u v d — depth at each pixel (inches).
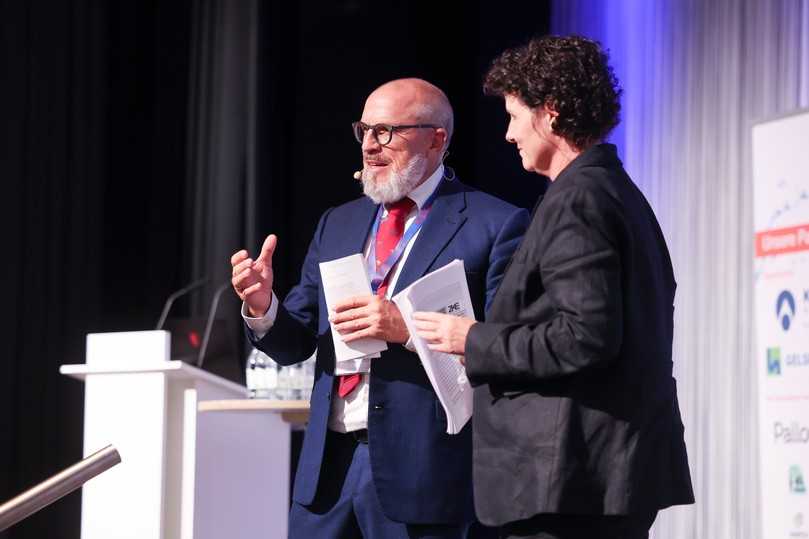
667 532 350.9
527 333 140.9
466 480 185.3
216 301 301.6
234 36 417.7
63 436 379.6
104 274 402.9
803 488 177.2
